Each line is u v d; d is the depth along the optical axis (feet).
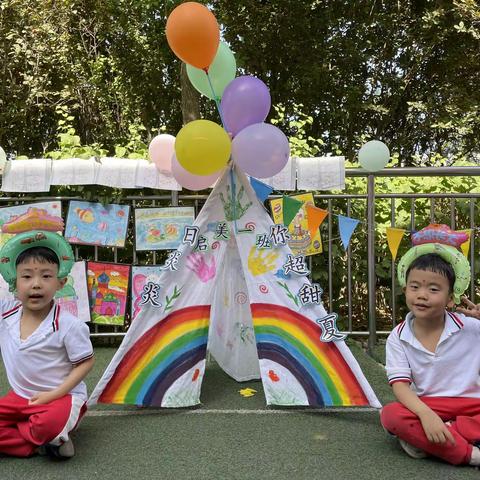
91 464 7.70
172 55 35.83
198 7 9.35
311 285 10.18
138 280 14.94
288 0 33.53
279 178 14.14
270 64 36.22
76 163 14.17
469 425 7.64
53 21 34.73
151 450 8.20
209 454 8.04
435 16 32.48
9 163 14.11
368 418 9.68
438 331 8.23
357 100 36.01
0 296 13.94
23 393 8.32
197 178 10.52
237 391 11.37
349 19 35.94
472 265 14.43
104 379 9.82
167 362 10.21
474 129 35.55
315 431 9.02
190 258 10.51
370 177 14.10
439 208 16.22
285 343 10.23
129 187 14.28
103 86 37.29
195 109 26.66
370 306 14.28
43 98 36.52
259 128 9.50
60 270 8.72
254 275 10.48
